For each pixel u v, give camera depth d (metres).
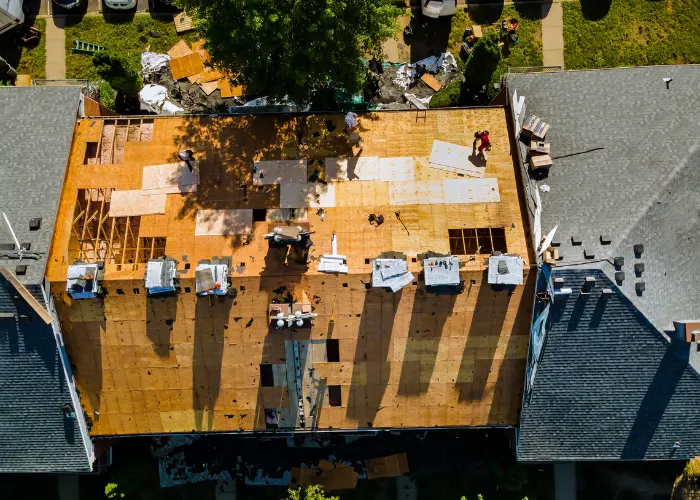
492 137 35.28
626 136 34.00
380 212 34.16
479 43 37.72
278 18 28.89
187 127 35.69
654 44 42.62
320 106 38.34
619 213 32.75
